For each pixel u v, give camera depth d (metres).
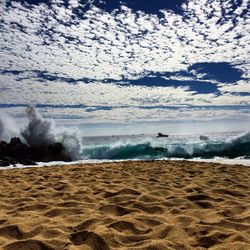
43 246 2.25
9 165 10.52
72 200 3.86
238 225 2.74
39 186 5.05
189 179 5.71
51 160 13.19
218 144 15.38
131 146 16.47
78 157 14.26
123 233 2.62
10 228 2.67
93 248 2.28
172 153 15.58
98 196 4.16
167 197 4.02
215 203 3.63
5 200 4.07
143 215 3.06
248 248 2.09
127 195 4.03
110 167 8.23
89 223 2.84
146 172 6.96
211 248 2.21
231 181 5.34
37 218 3.02
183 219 2.96
